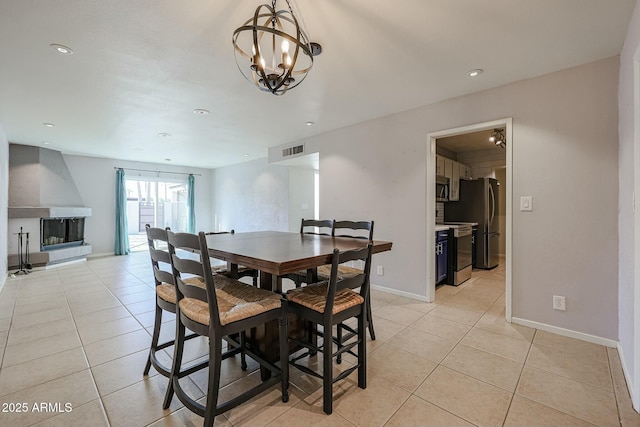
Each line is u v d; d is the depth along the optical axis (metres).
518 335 2.39
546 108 2.44
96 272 4.79
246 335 1.97
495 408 1.54
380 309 3.00
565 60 2.23
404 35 1.92
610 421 1.44
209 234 2.97
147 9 1.66
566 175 2.35
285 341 1.58
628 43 1.85
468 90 2.79
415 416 1.48
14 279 4.32
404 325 2.61
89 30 1.85
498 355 2.08
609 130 2.17
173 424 1.43
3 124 3.82
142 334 2.44
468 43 2.02
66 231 5.67
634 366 1.58
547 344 2.23
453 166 4.82
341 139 4.06
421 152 3.24
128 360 2.03
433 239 3.22
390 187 3.52
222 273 2.50
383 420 1.45
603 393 1.65
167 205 8.44
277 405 1.57
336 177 4.12
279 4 1.61
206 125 3.95
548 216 2.43
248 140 4.82
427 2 1.61
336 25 1.82
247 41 1.99
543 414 1.49
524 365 1.94
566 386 1.72
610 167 2.17
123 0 1.58
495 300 3.29
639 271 1.57
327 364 1.50
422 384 1.75
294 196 6.16
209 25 1.81
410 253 3.35
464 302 3.22
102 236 6.45
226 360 2.05
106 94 2.86
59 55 2.14
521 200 2.56
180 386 1.63
